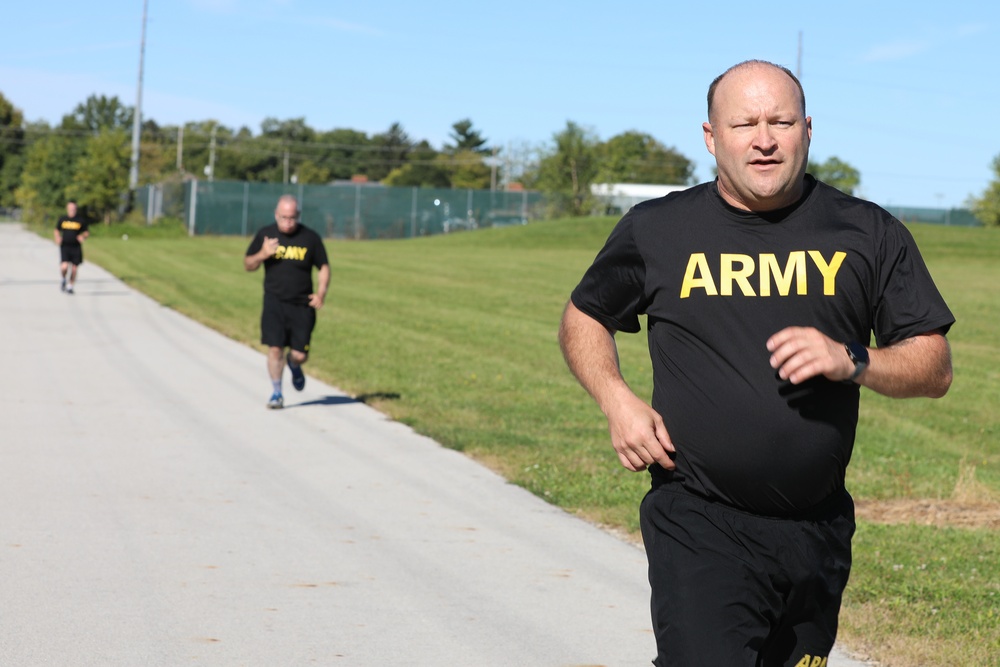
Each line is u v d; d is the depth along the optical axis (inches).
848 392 133.5
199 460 394.0
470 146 7150.6
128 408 498.0
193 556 278.7
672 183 6107.3
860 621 236.1
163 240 2522.1
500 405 540.1
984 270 1909.4
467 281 1476.4
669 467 137.3
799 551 134.3
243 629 228.4
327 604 245.8
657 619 135.2
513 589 260.1
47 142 3836.1
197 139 6678.2
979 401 609.3
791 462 132.0
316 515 323.3
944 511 350.0
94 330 815.7
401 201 2920.8
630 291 142.8
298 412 504.1
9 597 244.1
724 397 133.3
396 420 490.6
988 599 253.9
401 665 211.3
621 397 137.3
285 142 6707.7
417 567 275.4
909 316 130.6
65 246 1131.3
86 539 290.5
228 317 951.6
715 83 136.7
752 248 134.6
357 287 1344.7
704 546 134.6
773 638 140.8
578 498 349.4
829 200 136.7
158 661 209.8
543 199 3097.9
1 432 432.8
